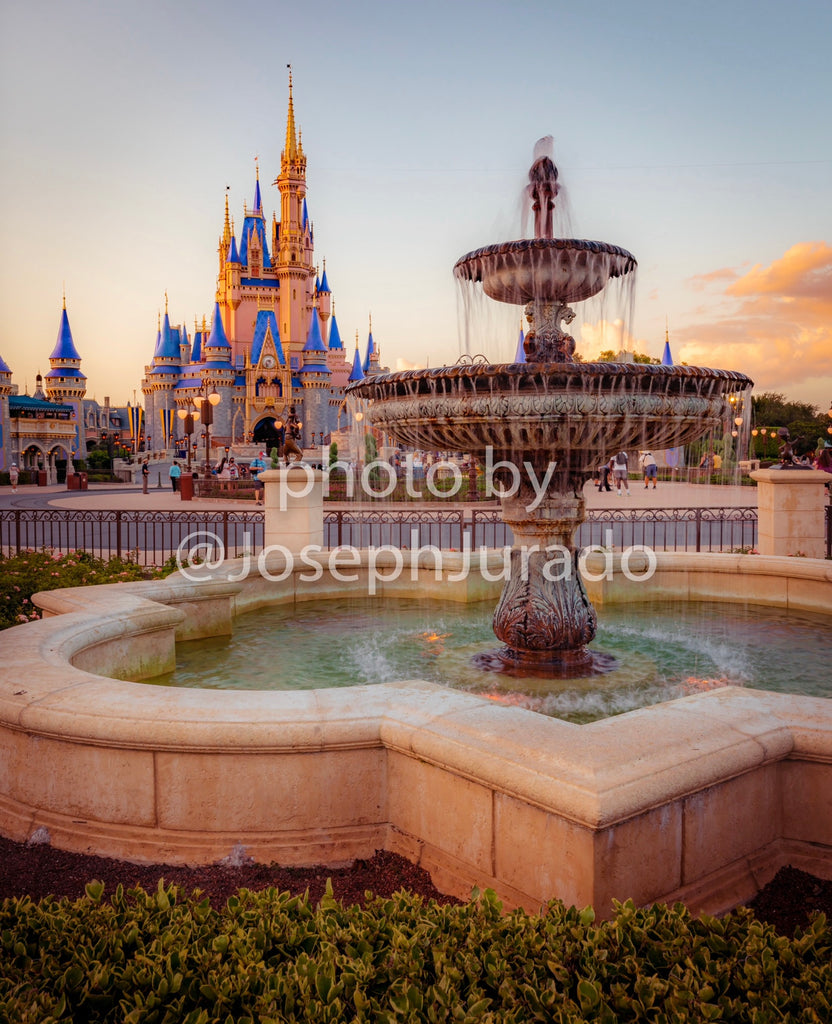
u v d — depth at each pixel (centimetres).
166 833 325
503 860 280
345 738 318
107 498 3403
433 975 193
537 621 545
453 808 299
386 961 196
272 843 319
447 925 214
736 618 750
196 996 184
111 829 330
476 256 525
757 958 197
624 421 436
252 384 9769
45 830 338
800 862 307
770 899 289
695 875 280
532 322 546
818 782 306
